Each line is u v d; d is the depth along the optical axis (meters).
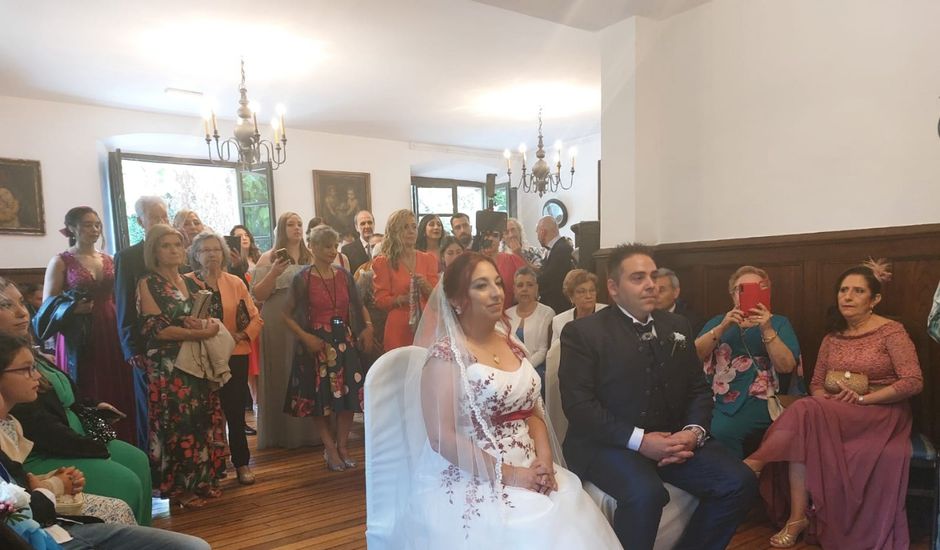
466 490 1.51
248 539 2.35
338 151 7.60
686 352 1.97
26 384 1.68
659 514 1.67
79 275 2.98
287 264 3.51
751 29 3.06
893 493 2.12
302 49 4.54
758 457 2.28
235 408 2.99
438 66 5.02
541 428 1.74
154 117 6.30
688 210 3.39
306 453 3.53
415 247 3.62
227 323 2.96
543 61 4.95
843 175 2.75
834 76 2.76
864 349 2.35
